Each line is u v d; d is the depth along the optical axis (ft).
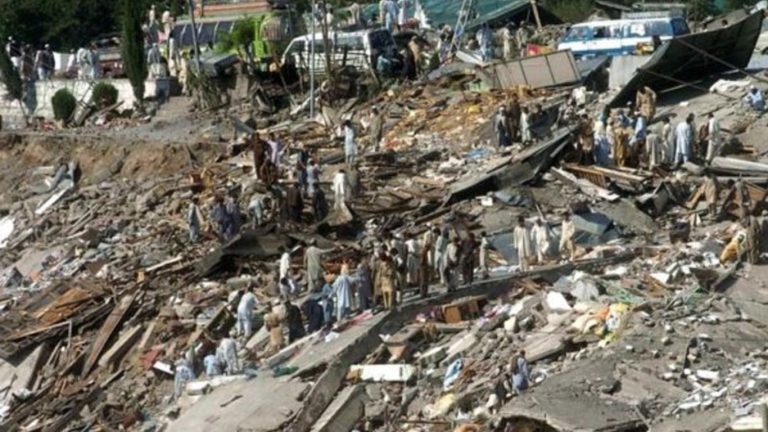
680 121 190.08
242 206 191.42
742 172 173.27
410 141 207.10
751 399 110.73
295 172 191.01
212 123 240.94
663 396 115.34
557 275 151.12
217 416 134.82
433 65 237.66
